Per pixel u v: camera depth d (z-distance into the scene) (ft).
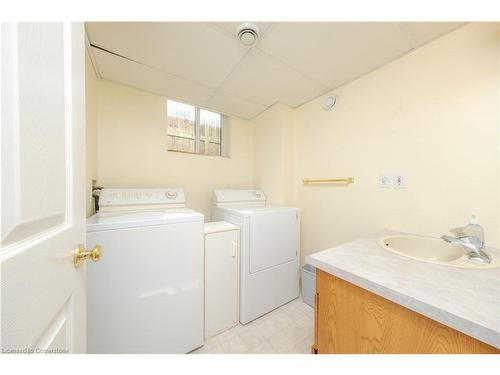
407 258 2.87
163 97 6.32
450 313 1.67
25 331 1.06
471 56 3.41
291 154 7.24
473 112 3.40
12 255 0.98
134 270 3.52
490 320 1.57
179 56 4.40
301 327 4.99
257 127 8.16
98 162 5.24
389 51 4.20
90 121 4.33
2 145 0.97
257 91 6.07
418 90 4.08
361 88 5.18
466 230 3.22
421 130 4.05
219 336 4.69
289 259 6.04
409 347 2.03
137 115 5.86
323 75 5.14
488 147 3.25
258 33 3.68
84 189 2.06
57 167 1.48
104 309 3.29
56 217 1.49
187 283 4.09
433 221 3.89
